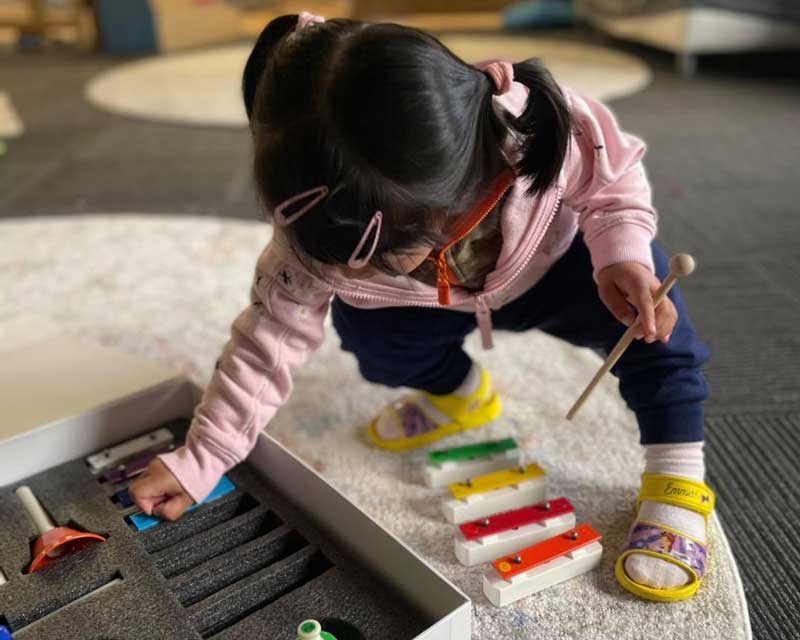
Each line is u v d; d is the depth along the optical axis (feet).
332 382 3.35
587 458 2.78
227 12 13.42
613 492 2.61
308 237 1.66
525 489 2.54
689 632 2.07
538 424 2.99
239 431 2.24
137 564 2.03
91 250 4.79
